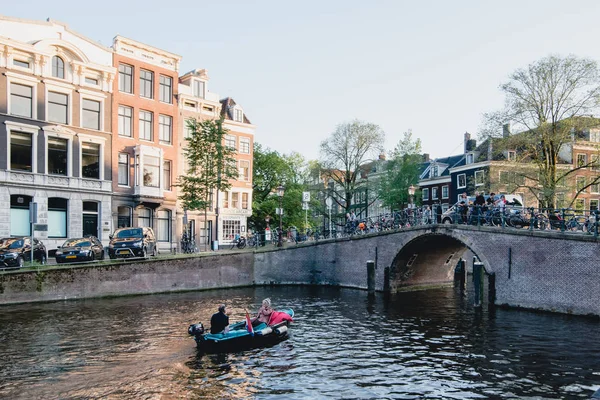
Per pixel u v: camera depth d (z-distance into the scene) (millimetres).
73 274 21859
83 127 30547
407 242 26875
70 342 14328
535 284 21047
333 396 10422
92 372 11578
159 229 35031
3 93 27062
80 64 30219
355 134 46406
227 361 12742
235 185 43312
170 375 11492
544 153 31453
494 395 10648
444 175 54719
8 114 27188
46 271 21016
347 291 28859
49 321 17312
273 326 15438
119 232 25328
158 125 35031
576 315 19703
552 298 20484
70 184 29500
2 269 20203
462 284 29969
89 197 30359
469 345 14945
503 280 22188
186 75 40125
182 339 14891
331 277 31438
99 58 31594
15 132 27609
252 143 45000
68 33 30078
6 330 15812
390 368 12508
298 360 13078
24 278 20391
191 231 38938
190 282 27094
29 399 9805
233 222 42750
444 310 21734
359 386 11086
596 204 46000
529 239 21281
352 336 16125
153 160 34031
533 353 14031
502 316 20016
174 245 35719
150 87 34844
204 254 27969
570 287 19922
